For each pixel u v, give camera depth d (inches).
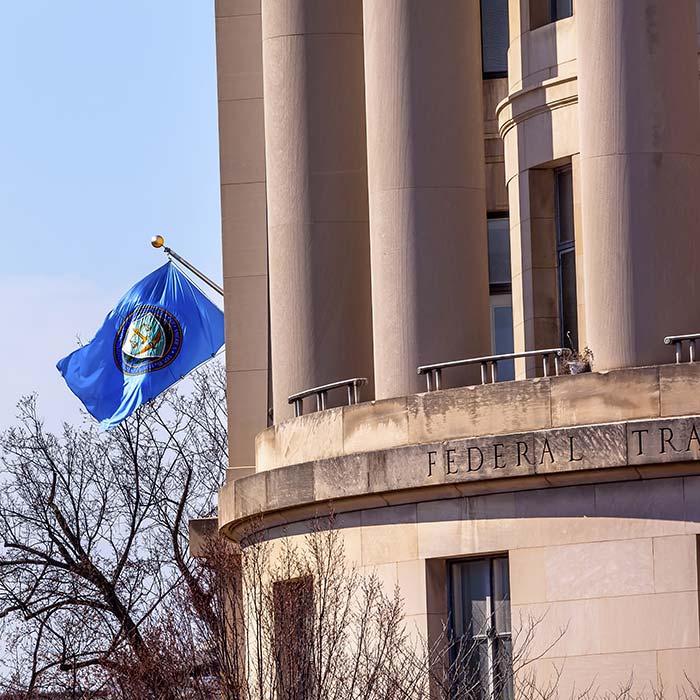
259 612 1734.7
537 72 1881.2
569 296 1881.2
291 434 1881.2
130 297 2551.7
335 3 1958.7
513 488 1717.5
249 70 2171.5
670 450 1642.5
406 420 1770.4
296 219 1940.2
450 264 1824.6
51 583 3021.7
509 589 1737.2
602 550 1678.2
